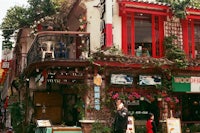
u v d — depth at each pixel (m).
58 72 14.06
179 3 16.16
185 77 15.61
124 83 14.80
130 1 15.66
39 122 13.83
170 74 15.19
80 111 14.20
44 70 13.88
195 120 17.02
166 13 16.44
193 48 17.06
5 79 32.50
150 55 16.25
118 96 14.52
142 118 16.22
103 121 14.20
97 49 14.85
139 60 14.71
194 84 15.69
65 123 17.19
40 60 13.94
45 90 17.55
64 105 17.52
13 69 25.55
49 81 14.89
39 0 20.94
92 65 14.07
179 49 15.84
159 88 15.26
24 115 19.48
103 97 14.45
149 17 16.56
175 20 16.94
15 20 21.61
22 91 21.41
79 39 16.03
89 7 16.48
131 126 14.08
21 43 21.55
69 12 18.59
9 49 23.94
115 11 16.08
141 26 16.42
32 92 17.84
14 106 20.73
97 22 16.42
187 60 15.46
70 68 14.12
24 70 17.75
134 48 16.02
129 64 14.61
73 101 17.25
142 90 15.27
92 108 14.17
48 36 15.12
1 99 39.50
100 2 15.80
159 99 15.24
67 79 14.45
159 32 16.58
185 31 17.05
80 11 17.27
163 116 15.45
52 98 17.55
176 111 16.12
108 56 14.25
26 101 19.09
